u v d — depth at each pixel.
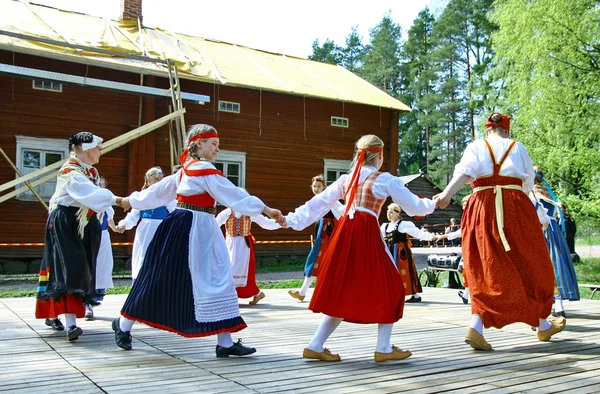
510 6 13.73
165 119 10.48
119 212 12.59
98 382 2.75
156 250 3.35
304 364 3.20
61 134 11.97
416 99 42.88
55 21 12.94
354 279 3.21
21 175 10.31
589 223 13.02
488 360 3.35
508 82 14.24
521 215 3.68
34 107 11.72
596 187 12.36
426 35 46.31
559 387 2.72
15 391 2.59
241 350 3.39
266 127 14.44
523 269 3.65
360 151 3.41
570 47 12.23
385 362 3.26
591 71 12.26
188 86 13.41
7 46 10.40
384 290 3.22
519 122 13.40
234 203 3.29
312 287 9.52
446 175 42.16
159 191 3.57
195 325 3.21
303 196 14.92
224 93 13.88
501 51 14.35
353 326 4.78
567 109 12.46
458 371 3.05
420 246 22.09
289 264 14.74
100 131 12.34
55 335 4.10
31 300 6.34
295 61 18.02
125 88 10.59
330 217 6.62
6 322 4.68
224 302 3.29
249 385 2.71
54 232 3.88
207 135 3.44
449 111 41.19
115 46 12.34
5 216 11.36
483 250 3.67
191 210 3.37
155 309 3.26
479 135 17.25
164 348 3.65
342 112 15.64
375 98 16.00
